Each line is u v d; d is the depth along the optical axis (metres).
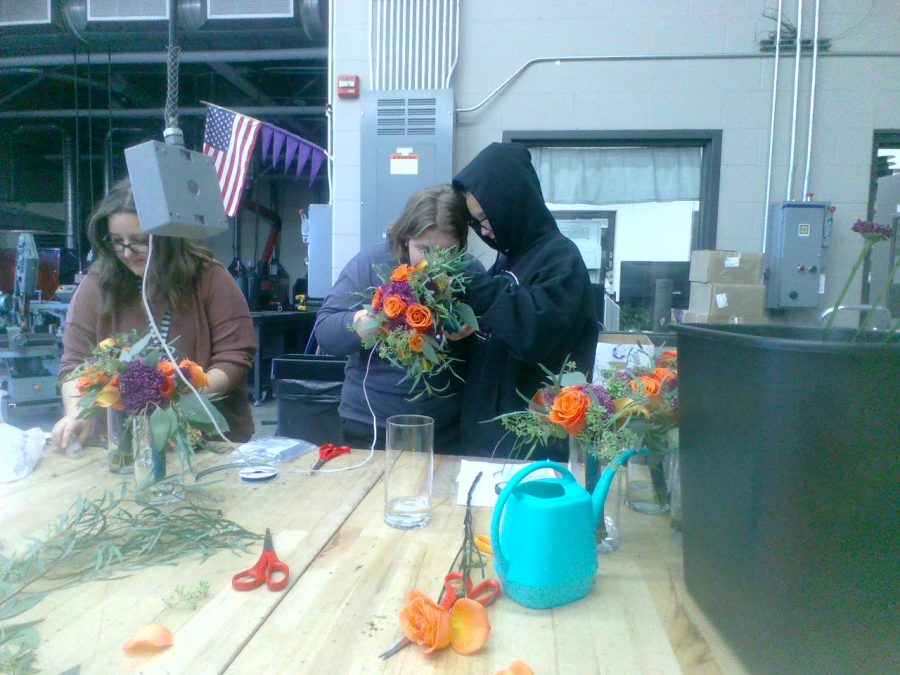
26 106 7.00
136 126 7.64
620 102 3.35
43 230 7.27
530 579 0.76
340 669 0.63
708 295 3.00
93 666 0.63
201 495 1.10
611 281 3.54
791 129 3.26
